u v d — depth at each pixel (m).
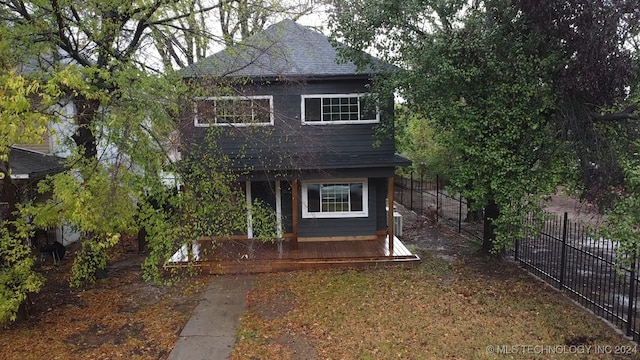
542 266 10.89
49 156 12.94
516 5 8.56
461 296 9.13
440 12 9.13
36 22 7.72
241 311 8.63
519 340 7.09
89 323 8.16
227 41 9.62
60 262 12.24
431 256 12.23
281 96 12.53
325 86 12.60
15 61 7.55
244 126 11.25
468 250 12.79
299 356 6.82
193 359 6.78
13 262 7.43
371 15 9.80
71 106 10.55
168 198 8.09
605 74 8.22
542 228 10.21
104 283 10.38
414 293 9.32
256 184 13.32
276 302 9.05
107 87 8.16
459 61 9.38
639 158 7.88
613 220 7.24
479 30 9.18
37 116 5.71
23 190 7.94
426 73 9.66
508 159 9.43
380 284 9.91
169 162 8.07
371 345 7.06
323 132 12.70
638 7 7.81
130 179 7.05
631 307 7.13
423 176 21.05
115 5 8.27
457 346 6.92
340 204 13.38
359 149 12.78
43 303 9.15
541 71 8.91
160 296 9.51
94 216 6.27
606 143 8.84
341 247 12.49
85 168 6.93
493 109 9.40
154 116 7.53
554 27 8.58
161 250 7.68
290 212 13.42
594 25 7.91
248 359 6.76
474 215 16.81
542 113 9.47
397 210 19.97
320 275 10.66
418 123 20.25
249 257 11.41
